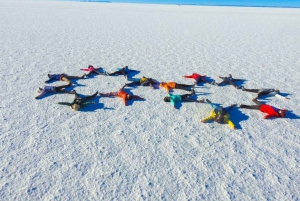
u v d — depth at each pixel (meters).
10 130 7.79
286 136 7.73
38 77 12.45
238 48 20.61
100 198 5.40
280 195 5.54
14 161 6.43
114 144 7.19
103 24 33.69
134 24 34.75
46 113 8.84
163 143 7.28
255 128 8.12
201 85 11.89
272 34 28.34
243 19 45.56
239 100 10.28
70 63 15.14
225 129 8.05
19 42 20.66
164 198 5.42
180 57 17.23
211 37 25.84
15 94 10.36
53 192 5.52
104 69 14.20
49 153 6.76
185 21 40.41
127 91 11.00
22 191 5.53
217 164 6.45
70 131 7.79
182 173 6.12
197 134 7.75
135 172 6.13
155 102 9.96
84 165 6.33
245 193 5.57
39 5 69.06
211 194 5.53
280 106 9.80
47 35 24.36
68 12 49.75
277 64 15.87
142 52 18.52
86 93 10.69
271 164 6.48
